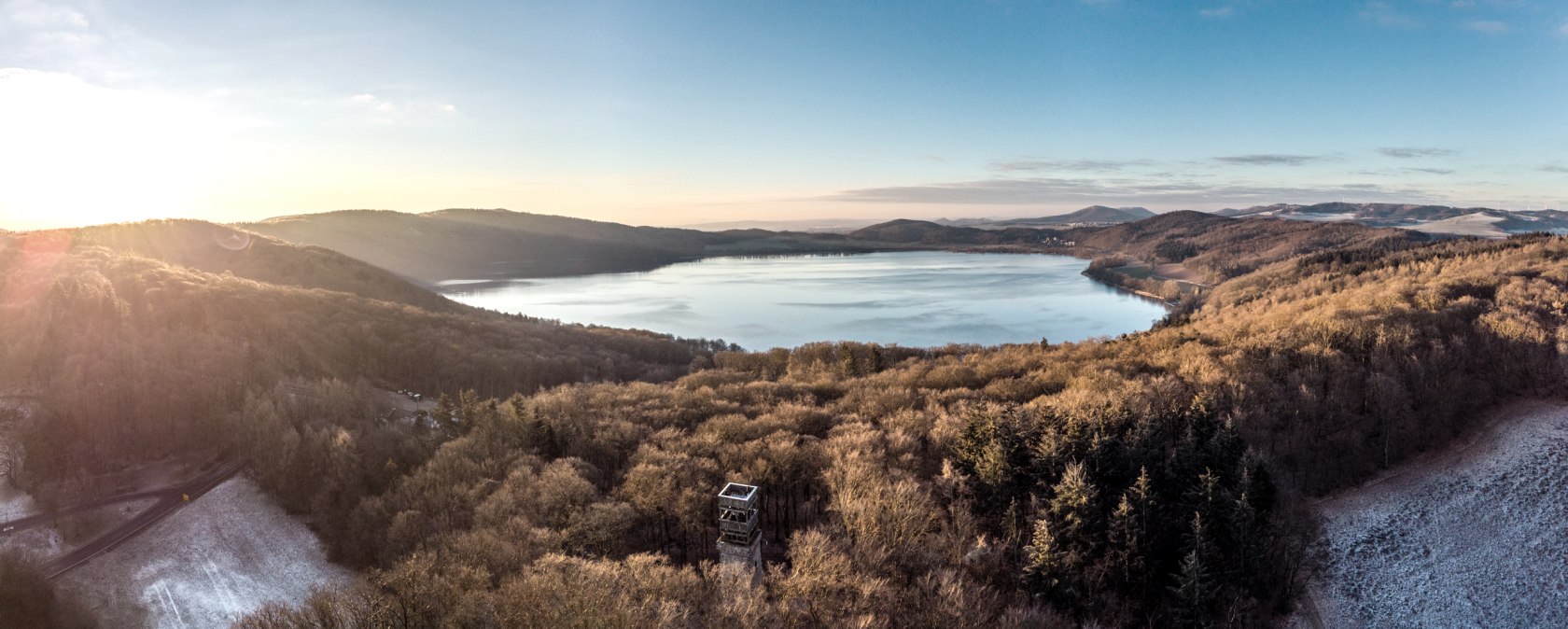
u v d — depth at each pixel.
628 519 68.25
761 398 120.69
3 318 168.12
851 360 155.62
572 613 47.84
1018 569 65.94
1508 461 99.31
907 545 61.38
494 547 63.28
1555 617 74.56
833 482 70.81
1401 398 102.56
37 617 87.81
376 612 57.31
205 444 137.25
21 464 127.38
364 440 114.69
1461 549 84.00
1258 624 69.50
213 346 167.12
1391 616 75.19
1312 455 96.12
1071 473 68.38
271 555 105.25
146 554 106.31
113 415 135.00
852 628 49.38
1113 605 65.38
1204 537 68.62
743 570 56.06
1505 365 119.38
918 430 91.75
